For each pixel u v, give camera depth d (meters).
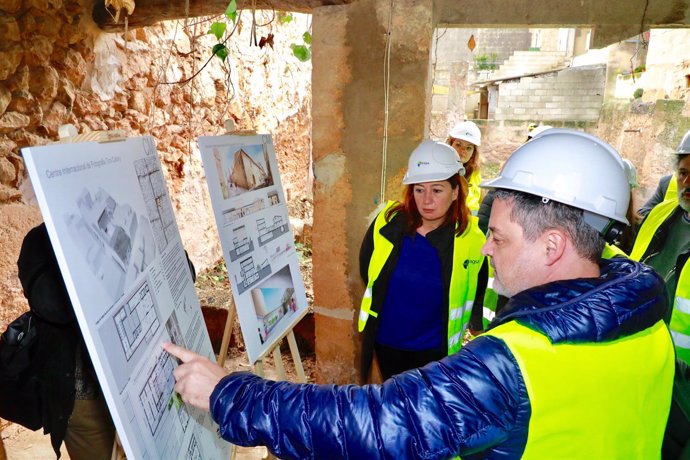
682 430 1.17
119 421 0.85
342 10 2.41
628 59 5.87
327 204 2.64
